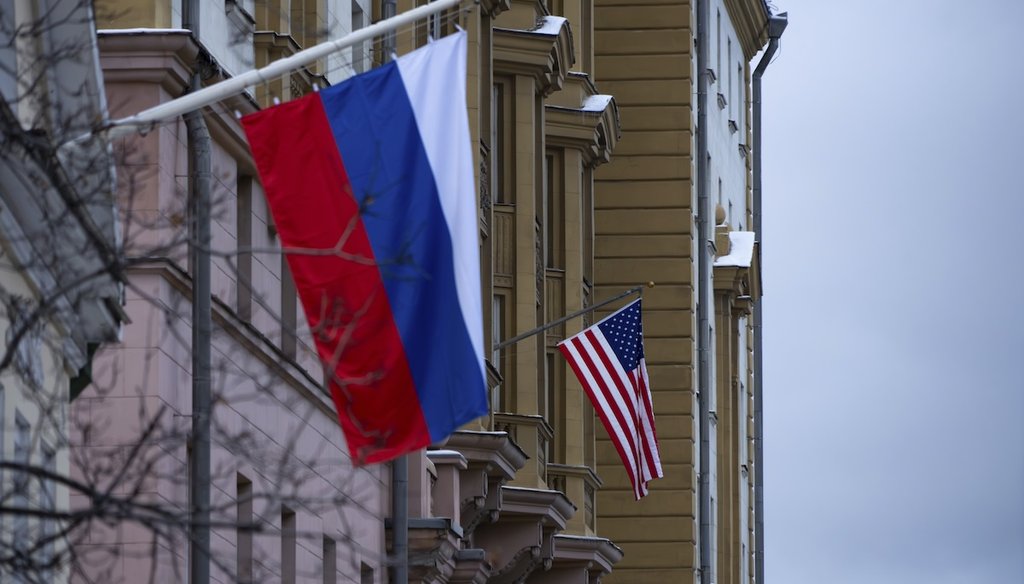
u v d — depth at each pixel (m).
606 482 103.12
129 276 45.22
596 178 103.88
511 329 77.56
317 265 36.41
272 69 34.88
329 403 57.38
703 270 105.56
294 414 54.62
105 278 34.72
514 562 76.56
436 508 66.94
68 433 40.03
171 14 47.41
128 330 45.22
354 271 36.31
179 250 46.66
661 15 104.12
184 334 47.25
